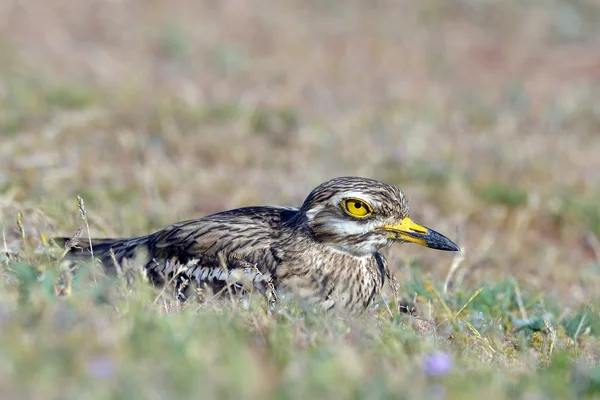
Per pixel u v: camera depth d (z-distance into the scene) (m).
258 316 7.99
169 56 23.58
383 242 9.74
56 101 18.16
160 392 5.91
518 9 28.14
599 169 18.34
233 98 20.16
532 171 17.64
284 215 10.10
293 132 18.09
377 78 23.44
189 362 6.33
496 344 9.02
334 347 7.04
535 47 26.52
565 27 27.45
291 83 22.11
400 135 18.67
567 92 22.89
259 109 18.81
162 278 9.91
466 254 13.86
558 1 28.83
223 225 9.95
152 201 14.15
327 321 7.88
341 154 17.39
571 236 15.86
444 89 22.70
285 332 7.41
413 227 9.74
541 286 13.06
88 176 14.80
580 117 21.08
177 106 18.41
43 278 7.80
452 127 19.86
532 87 23.59
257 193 15.44
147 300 8.02
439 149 18.19
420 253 13.50
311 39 25.41
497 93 22.89
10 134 16.06
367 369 6.75
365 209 9.55
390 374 6.71
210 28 25.31
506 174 17.48
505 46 26.30
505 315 10.50
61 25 24.36
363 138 18.25
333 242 9.60
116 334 6.64
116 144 16.34
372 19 27.06
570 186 17.27
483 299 10.68
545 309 10.77
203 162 16.69
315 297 9.61
